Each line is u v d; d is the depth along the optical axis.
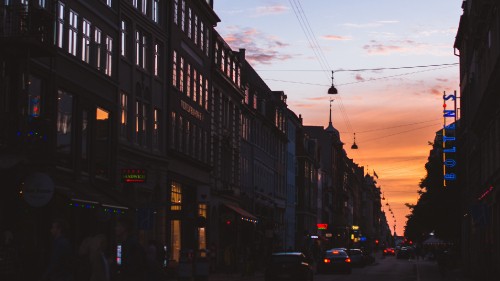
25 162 25.97
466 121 59.94
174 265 43.16
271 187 82.94
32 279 26.48
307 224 104.88
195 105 52.94
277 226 82.25
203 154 55.16
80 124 33.94
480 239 46.81
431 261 104.06
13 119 26.03
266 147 80.25
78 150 33.75
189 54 51.34
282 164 90.12
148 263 18.02
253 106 72.75
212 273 52.94
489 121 43.12
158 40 45.31
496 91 37.31
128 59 40.66
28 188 24.25
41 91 30.28
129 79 40.78
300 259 37.81
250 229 66.62
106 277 14.94
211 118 57.28
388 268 70.88
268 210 80.44
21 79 27.89
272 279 37.34
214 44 58.09
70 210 32.31
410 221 109.12
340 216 143.88
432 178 70.94
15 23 26.30
